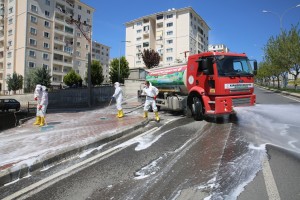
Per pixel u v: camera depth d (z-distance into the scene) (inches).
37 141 258.7
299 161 176.9
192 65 394.3
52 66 2242.9
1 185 154.9
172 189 138.6
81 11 2512.3
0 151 219.6
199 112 375.9
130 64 2940.5
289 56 1123.3
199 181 147.6
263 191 132.0
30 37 2054.6
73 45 2437.3
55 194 138.9
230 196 127.7
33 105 1274.6
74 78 2175.2
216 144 230.4
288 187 135.8
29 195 138.9
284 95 999.6
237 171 160.4
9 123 421.1
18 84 1935.3
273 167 165.3
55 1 2257.6
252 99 360.5
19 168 168.7
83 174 167.6
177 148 222.8
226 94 340.8
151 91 397.1
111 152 219.1
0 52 2223.2
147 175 160.9
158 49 2728.8
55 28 2263.8
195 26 2753.4
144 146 235.8
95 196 134.3
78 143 234.7
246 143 229.8
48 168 182.5
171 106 455.2
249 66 371.9
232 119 376.2
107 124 358.3
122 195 134.1
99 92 952.9
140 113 511.8
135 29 2920.8
